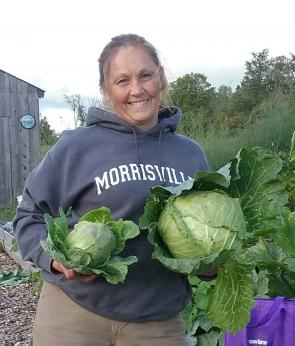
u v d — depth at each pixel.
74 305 2.64
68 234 2.44
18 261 8.55
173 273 2.73
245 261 2.64
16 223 2.74
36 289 6.50
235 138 10.74
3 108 12.84
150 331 2.70
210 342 4.02
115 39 2.79
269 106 11.52
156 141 2.84
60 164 2.71
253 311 3.14
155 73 2.76
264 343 3.11
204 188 2.61
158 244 2.54
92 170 2.70
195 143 3.06
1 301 6.62
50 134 14.89
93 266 2.38
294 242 3.77
